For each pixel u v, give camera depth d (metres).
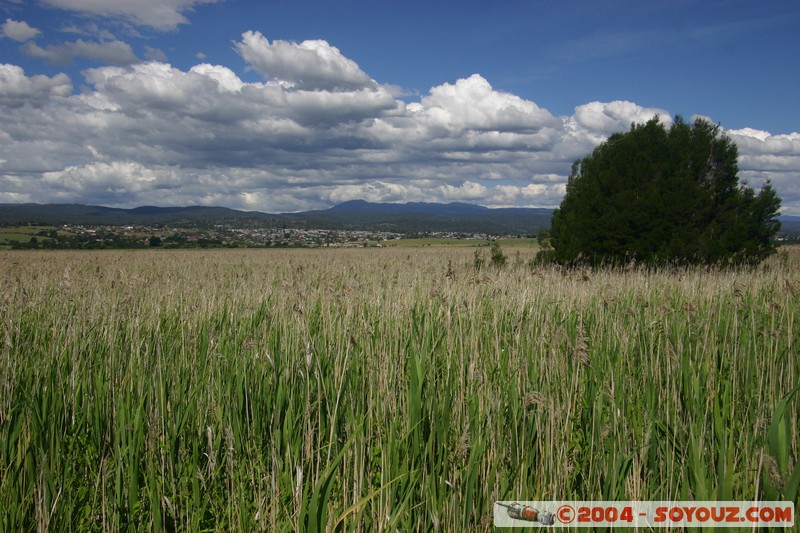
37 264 24.00
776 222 21.91
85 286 11.50
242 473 4.34
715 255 19.91
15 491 3.87
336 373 5.24
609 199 21.62
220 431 4.77
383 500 3.82
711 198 21.06
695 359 6.25
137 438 4.34
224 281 14.05
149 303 9.24
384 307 8.11
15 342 6.52
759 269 18.86
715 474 4.00
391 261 23.19
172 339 7.41
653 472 4.11
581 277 11.67
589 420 4.92
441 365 6.02
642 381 5.75
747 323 7.89
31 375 5.38
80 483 4.30
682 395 5.41
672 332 7.40
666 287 12.01
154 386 5.22
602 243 21.28
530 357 5.88
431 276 13.70
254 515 3.88
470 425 4.49
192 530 3.87
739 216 21.17
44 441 4.43
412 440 4.43
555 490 3.92
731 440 3.85
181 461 4.45
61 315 7.93
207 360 6.18
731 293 10.52
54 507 3.75
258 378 5.59
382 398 5.11
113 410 4.87
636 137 22.64
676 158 21.70
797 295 9.04
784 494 3.43
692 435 3.92
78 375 5.64
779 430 3.76
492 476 3.96
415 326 7.31
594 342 6.85
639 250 20.48
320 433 4.47
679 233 20.53
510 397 4.89
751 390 5.45
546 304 9.14
